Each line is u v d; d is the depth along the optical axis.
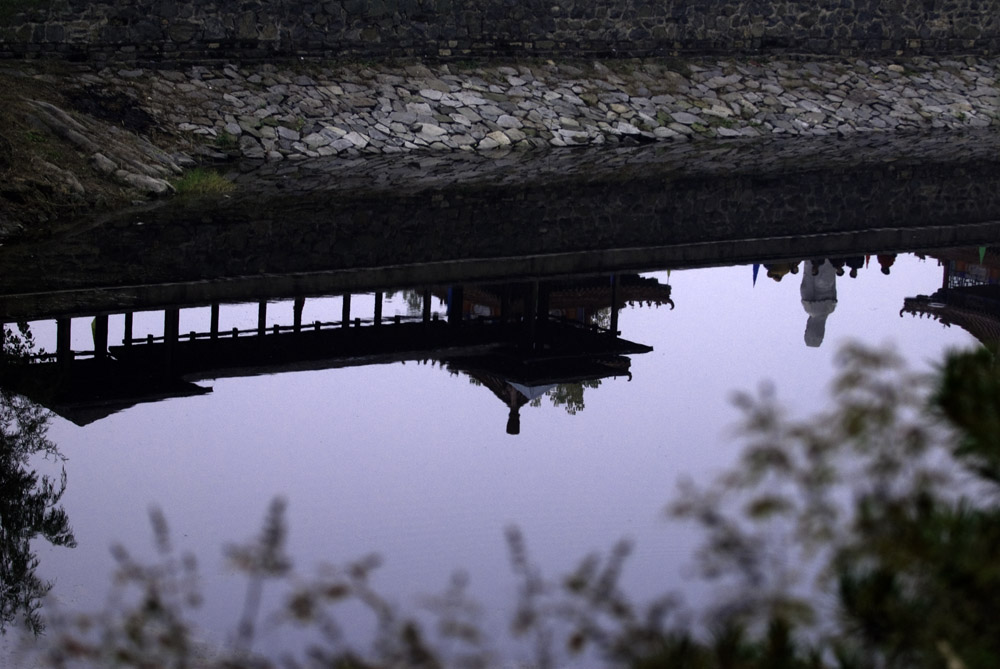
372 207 20.27
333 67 26.47
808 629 3.75
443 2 27.73
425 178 22.73
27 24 23.55
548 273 17.34
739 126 28.89
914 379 3.66
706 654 3.70
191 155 22.78
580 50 29.42
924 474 3.60
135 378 13.01
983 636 3.45
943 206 22.61
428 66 27.56
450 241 18.30
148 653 4.16
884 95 31.50
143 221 18.59
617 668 3.88
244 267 16.34
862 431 3.57
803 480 3.59
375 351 14.63
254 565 4.23
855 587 3.65
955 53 33.78
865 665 3.64
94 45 24.12
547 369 14.03
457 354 14.80
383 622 4.15
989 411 3.58
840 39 32.44
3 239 17.28
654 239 19.14
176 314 15.01
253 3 25.62
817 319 16.66
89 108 22.62
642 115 28.19
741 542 3.68
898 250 19.83
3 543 8.73
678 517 3.72
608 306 17.80
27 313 14.17
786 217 21.31
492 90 27.39
